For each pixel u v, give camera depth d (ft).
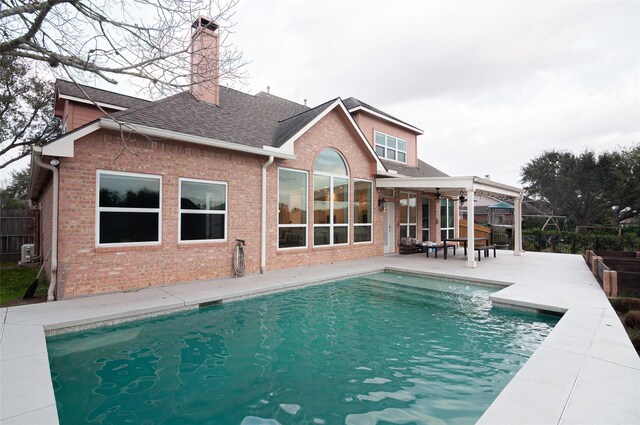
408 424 9.98
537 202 108.78
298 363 14.33
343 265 37.19
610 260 30.73
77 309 19.01
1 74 46.39
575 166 93.09
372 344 16.48
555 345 14.19
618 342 14.52
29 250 42.55
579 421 8.84
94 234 22.58
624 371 11.82
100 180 23.00
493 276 30.48
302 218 36.83
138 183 24.71
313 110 39.34
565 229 82.02
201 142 26.43
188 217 27.40
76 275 21.84
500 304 22.44
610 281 23.56
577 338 14.99
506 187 43.86
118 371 13.37
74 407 10.78
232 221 30.07
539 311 20.77
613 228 74.43
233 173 30.22
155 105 29.32
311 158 37.40
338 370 13.67
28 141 58.18
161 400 11.30
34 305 19.76
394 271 35.32
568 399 9.95
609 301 21.76
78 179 21.95
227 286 25.59
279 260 34.12
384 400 11.41
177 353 15.17
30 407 9.45
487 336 17.57
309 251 37.09
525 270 33.99
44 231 34.63
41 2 14.60
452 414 10.53
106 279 23.04
